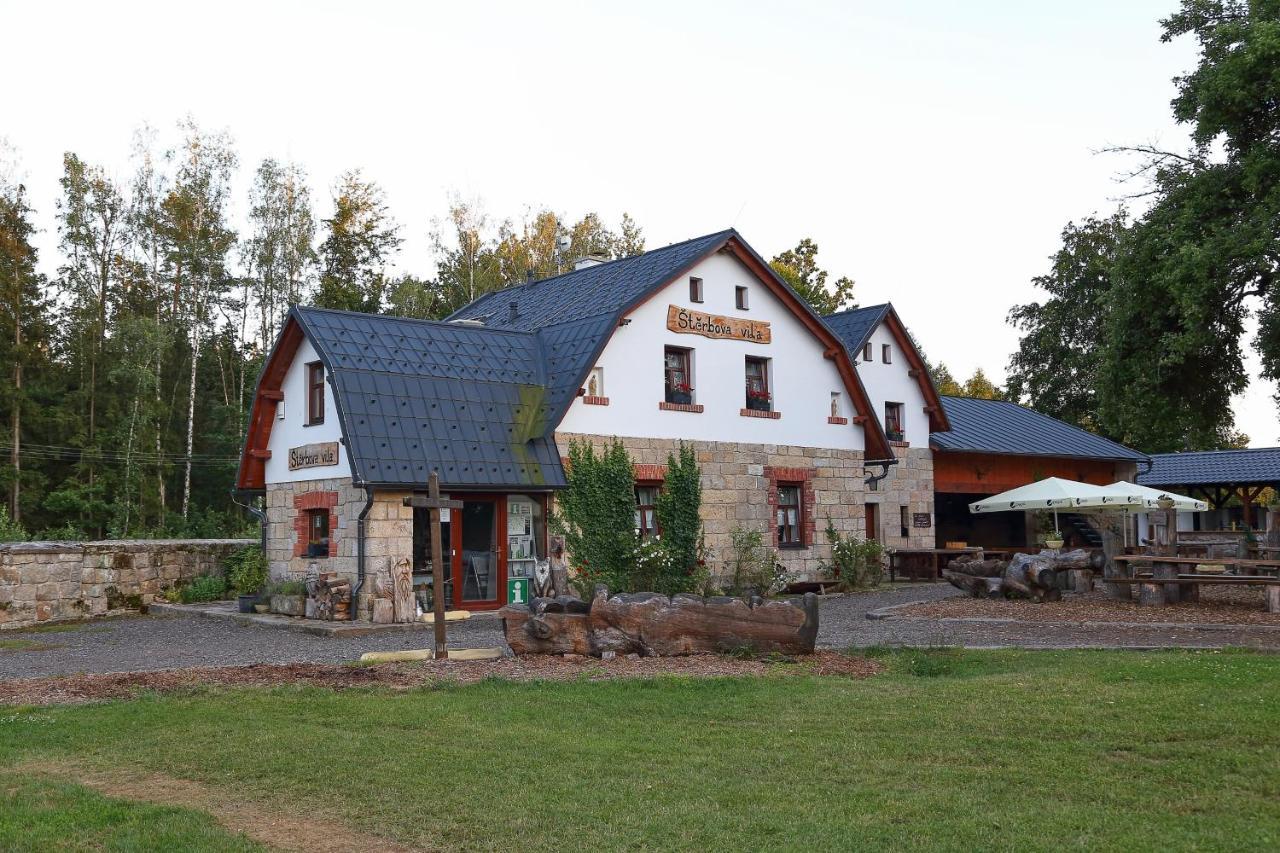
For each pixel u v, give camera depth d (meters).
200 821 7.32
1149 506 28.83
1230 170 23.91
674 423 25.64
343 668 13.51
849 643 15.84
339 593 20.81
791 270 55.12
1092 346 53.00
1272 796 7.40
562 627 13.96
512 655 14.18
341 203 57.22
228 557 27.47
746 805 7.43
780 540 27.81
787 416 28.09
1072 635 16.14
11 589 23.12
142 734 9.92
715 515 26.17
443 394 22.70
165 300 52.12
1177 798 7.37
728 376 26.89
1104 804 7.28
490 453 22.44
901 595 26.16
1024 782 7.86
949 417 37.72
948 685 11.77
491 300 32.41
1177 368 25.69
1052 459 38.94
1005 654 14.31
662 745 9.21
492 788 7.95
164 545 26.36
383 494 21.02
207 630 20.91
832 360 29.47
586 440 24.00
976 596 22.34
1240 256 22.45
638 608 13.94
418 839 6.94
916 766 8.38
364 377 21.83
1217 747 8.66
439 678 12.62
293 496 23.98
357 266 57.09
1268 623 16.42
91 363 51.16
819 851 6.44
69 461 49.19
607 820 7.17
